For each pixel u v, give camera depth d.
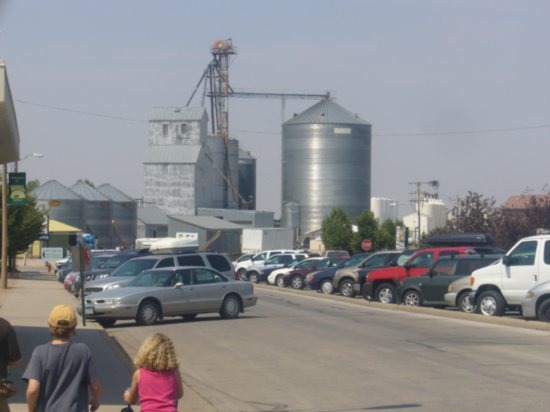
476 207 62.97
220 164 127.19
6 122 14.92
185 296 27.72
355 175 128.62
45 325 26.83
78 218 101.12
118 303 26.80
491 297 26.97
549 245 26.20
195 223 100.12
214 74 131.50
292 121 130.75
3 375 9.46
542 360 17.69
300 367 17.38
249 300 29.39
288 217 126.81
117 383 15.81
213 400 14.09
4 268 48.75
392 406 13.17
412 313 30.27
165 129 120.75
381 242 103.56
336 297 39.44
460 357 18.23
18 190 47.25
